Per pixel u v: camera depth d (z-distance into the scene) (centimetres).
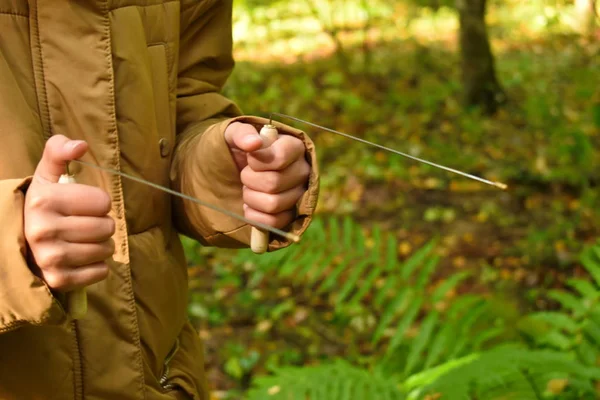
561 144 479
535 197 473
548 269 388
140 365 115
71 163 111
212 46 141
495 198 480
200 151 120
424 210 475
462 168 528
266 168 107
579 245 404
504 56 746
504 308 229
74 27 110
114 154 112
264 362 337
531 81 661
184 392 132
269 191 108
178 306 129
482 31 629
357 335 346
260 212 110
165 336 125
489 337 221
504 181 498
